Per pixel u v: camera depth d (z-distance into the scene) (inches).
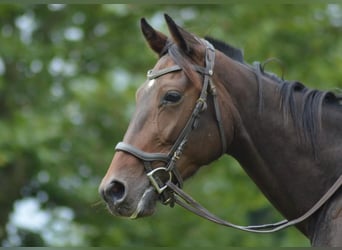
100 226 589.0
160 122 254.1
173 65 259.3
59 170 564.4
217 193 598.2
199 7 591.8
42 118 562.9
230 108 261.0
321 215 251.6
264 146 261.1
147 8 588.4
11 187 583.5
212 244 593.6
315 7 609.6
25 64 592.7
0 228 571.8
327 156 257.0
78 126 587.8
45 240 580.4
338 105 263.9
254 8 594.9
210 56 263.4
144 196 250.4
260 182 264.5
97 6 595.2
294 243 591.5
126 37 601.9
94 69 604.1
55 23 605.3
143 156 251.4
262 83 265.6
